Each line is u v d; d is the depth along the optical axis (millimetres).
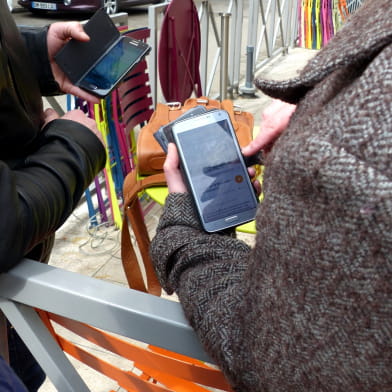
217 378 709
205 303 563
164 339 658
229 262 596
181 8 2383
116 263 2182
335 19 5742
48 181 771
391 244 344
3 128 791
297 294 418
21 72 890
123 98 2289
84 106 2178
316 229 383
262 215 435
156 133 1119
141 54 1248
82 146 846
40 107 974
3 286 726
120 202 2531
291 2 5516
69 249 2264
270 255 435
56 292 697
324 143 365
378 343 384
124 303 671
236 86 4281
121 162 2381
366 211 345
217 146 774
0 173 668
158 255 647
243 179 769
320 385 441
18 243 694
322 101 407
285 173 395
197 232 662
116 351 786
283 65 5324
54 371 813
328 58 396
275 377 479
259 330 482
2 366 588
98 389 1562
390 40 361
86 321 695
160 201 1306
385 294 364
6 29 875
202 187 732
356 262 366
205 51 3484
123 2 6531
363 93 355
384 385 404
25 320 756
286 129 444
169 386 1000
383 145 340
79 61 1173
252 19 4469
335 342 408
